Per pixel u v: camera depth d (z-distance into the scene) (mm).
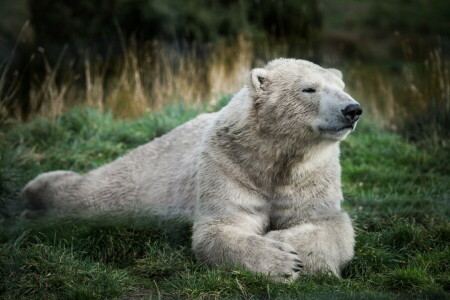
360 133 16438
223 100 15688
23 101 18734
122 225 9930
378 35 32156
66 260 8508
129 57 19688
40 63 19422
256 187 9305
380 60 28891
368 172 13953
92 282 8102
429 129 16406
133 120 16766
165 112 16406
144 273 8734
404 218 10719
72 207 11789
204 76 19422
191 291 7680
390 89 19531
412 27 33219
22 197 12312
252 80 9367
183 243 9672
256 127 9297
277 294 7586
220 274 8023
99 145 14695
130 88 18531
